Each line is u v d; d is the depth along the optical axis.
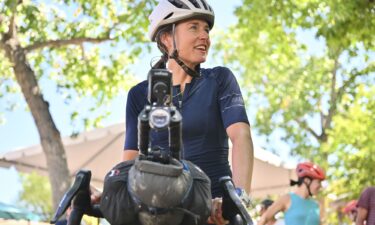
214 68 3.21
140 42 17.42
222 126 3.14
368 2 12.16
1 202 11.67
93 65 17.94
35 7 15.07
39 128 14.05
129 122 3.32
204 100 3.13
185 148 3.09
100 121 17.72
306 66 30.47
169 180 2.48
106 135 11.63
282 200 8.16
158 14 3.19
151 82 2.51
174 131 2.47
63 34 17.39
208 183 2.64
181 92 3.16
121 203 2.54
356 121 25.42
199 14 3.14
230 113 3.08
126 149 3.31
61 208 2.71
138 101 3.29
